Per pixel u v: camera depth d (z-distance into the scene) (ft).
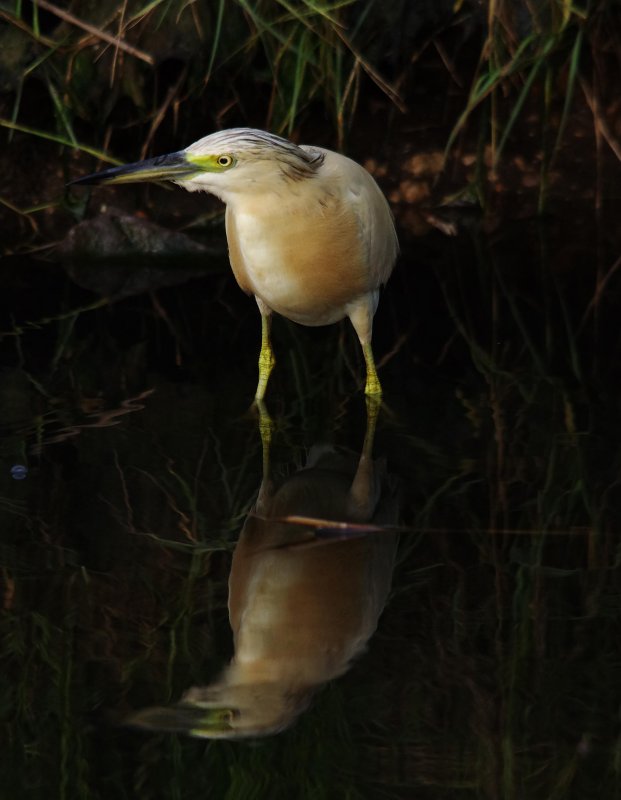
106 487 26.03
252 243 29.48
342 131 41.91
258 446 28.50
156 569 22.77
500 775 17.31
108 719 18.56
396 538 24.26
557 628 20.98
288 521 24.82
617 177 43.19
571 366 32.99
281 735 18.20
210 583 22.35
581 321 35.70
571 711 18.81
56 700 18.93
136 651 20.22
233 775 17.29
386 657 20.12
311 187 28.76
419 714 18.71
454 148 44.04
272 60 40.91
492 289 38.04
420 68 44.34
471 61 43.98
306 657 20.11
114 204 42.57
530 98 44.19
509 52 41.27
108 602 21.59
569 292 37.52
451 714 18.62
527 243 40.98
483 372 32.83
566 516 25.08
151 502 25.48
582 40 41.88
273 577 22.65
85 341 34.50
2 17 40.34
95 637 20.54
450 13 42.52
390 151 44.11
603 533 24.40
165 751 17.88
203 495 25.89
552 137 44.06
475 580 22.63
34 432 28.73
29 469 26.73
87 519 24.61
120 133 43.04
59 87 41.32
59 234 41.75
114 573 22.56
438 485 26.50
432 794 17.01
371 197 30.53
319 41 40.73
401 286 38.40
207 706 18.86
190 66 41.52
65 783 17.26
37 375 32.14
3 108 42.22
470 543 24.04
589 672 19.70
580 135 43.88
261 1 40.04
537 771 17.56
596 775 17.47
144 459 27.53
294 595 22.00
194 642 20.49
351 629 20.94
